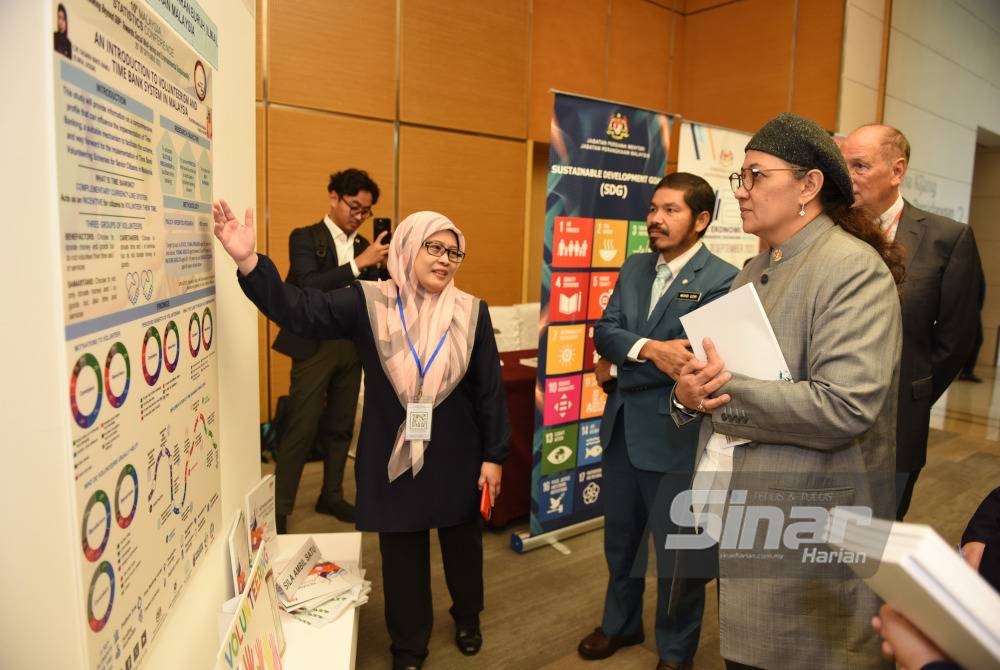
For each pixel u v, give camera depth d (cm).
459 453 188
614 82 600
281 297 154
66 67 67
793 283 123
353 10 432
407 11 454
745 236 382
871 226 129
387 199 463
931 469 422
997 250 900
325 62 425
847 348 112
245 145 153
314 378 288
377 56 445
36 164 65
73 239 69
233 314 146
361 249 317
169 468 101
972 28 682
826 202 128
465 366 185
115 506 80
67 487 69
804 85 571
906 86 610
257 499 164
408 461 181
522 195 541
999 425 547
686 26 654
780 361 118
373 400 183
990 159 905
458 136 493
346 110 438
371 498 183
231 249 133
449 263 182
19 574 70
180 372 107
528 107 536
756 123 607
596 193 296
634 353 193
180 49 105
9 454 68
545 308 288
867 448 120
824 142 122
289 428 289
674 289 202
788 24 576
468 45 488
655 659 221
